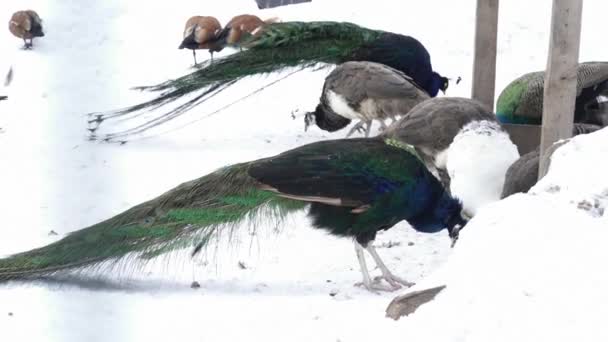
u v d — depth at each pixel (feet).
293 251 27.73
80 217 30.35
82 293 23.68
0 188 33.30
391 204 24.45
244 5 55.72
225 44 46.24
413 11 53.11
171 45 51.65
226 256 27.12
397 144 25.18
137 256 24.09
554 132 25.26
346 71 36.96
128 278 24.27
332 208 24.57
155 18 55.06
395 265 26.71
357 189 24.07
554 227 17.85
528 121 34.45
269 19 48.24
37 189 33.17
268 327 21.34
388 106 35.81
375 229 24.80
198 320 22.02
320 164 24.04
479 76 34.30
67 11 56.39
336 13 53.36
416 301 18.06
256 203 24.23
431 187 25.07
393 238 29.14
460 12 52.54
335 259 27.17
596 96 34.30
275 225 25.82
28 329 21.21
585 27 49.80
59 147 38.19
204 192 24.44
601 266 16.38
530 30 50.44
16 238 28.37
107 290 23.91
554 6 24.84
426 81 40.96
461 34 50.39
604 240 17.10
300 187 23.86
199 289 24.36
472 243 18.35
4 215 30.55
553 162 21.54
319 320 21.47
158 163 36.06
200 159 36.55
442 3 53.67
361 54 40.32
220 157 36.86
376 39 40.37
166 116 40.52
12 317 21.91
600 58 45.96
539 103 33.94
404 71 40.55
